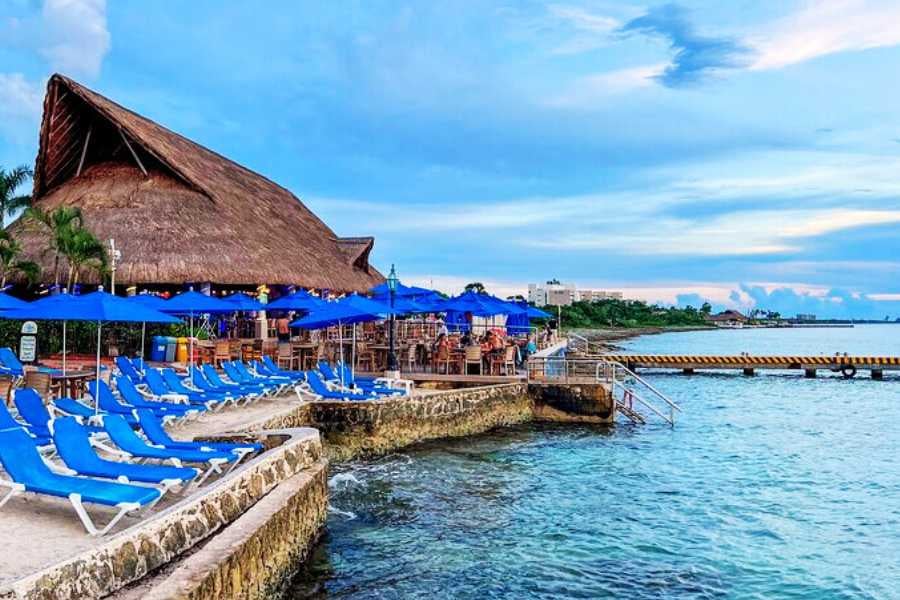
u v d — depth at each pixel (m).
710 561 10.85
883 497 14.73
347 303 19.55
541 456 18.39
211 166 40.72
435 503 13.64
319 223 49.38
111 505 7.29
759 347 94.00
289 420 16.38
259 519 8.25
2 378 19.05
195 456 9.76
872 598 9.58
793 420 25.59
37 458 8.15
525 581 9.94
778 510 13.66
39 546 7.08
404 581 9.81
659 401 31.30
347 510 13.03
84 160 37.00
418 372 25.52
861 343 114.75
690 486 15.45
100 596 6.34
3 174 30.53
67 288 27.61
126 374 17.50
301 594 9.28
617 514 13.20
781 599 9.53
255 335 29.89
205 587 6.26
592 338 101.06
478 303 27.33
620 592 9.64
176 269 28.48
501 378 23.61
